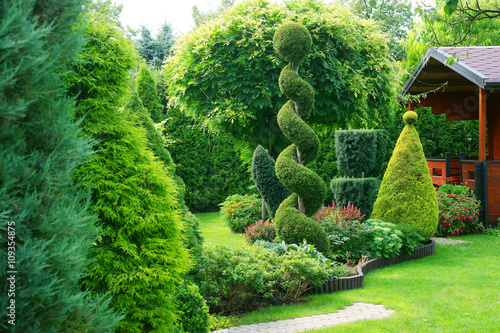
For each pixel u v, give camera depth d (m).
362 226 7.55
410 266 7.25
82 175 3.06
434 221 8.72
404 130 9.33
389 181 9.15
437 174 14.38
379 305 5.11
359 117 10.25
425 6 4.00
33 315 1.81
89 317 2.15
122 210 3.14
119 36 3.40
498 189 10.59
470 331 4.12
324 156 14.48
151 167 3.42
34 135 2.01
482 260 7.46
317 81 9.35
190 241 5.05
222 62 9.19
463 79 12.26
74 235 2.12
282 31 6.38
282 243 6.14
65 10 2.14
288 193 9.65
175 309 3.64
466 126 16.02
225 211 11.43
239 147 11.41
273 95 9.27
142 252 3.21
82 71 3.14
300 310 4.95
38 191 1.94
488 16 3.85
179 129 14.55
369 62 9.87
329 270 5.80
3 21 1.70
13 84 1.76
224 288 4.89
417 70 11.52
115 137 3.32
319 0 9.98
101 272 3.07
